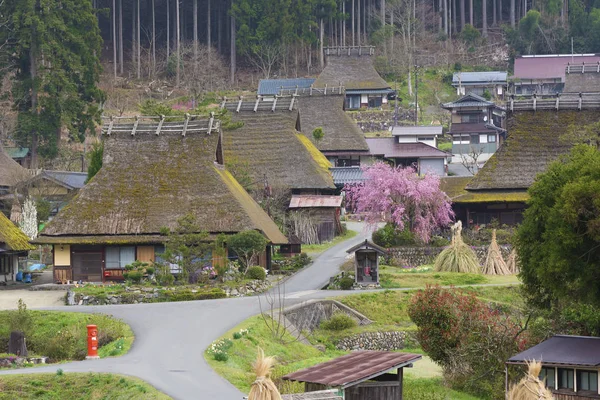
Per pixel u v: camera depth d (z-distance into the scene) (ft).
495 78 510.58
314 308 185.06
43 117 384.88
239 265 213.46
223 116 293.23
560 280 127.85
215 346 146.72
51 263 273.95
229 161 299.38
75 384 127.75
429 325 144.56
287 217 285.43
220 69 547.49
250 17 564.71
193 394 119.65
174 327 164.25
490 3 655.35
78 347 158.92
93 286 203.41
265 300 188.55
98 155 255.50
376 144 402.11
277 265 236.84
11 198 318.04
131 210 223.92
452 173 396.37
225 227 219.20
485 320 141.90
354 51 494.59
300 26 562.66
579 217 124.77
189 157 234.17
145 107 291.99
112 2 578.66
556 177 132.87
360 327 183.62
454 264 220.84
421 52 576.61
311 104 405.80
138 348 150.00
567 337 119.55
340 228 296.71
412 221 253.03
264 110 312.09
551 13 621.31
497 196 253.44
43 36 384.27
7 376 129.70
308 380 107.55
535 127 262.26
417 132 403.95
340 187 331.98
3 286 225.35
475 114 439.22
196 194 226.38
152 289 194.39
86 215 223.30
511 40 605.73
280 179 294.05
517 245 138.92
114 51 531.50
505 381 125.70
